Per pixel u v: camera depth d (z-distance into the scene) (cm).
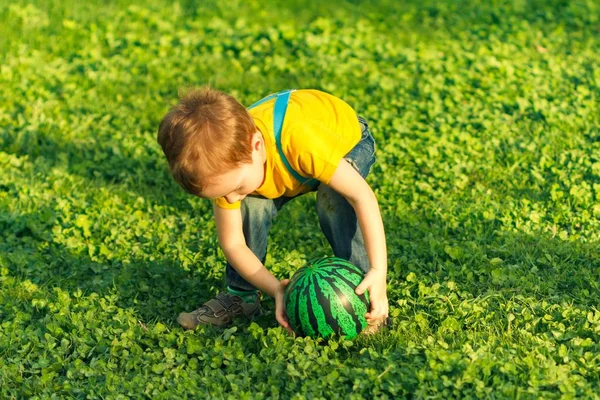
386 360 563
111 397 550
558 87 1053
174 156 496
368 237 551
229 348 588
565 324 611
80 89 1086
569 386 528
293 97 561
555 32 1253
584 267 698
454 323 606
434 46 1220
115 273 716
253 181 520
